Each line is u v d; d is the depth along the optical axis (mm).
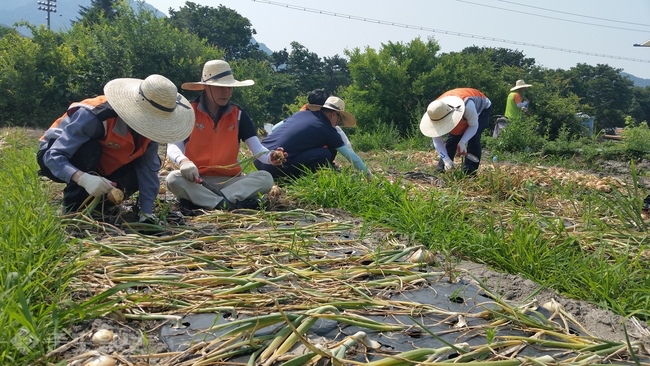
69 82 18344
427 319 2650
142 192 4109
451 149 7465
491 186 5898
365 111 17078
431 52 18297
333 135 6039
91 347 2232
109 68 18984
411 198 4859
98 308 2377
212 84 4707
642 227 4234
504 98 20844
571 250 3748
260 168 5965
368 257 3445
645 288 3078
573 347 2404
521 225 4004
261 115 24297
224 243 3637
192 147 4887
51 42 18547
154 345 2295
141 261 3115
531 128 12844
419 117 14539
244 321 2377
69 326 2352
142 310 2559
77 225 3561
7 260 2484
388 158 9828
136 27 19984
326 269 3256
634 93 75250
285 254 3395
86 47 19484
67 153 3836
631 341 2551
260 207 4812
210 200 4723
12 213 3160
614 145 12602
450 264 3314
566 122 23469
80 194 3961
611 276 3236
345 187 5055
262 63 25406
